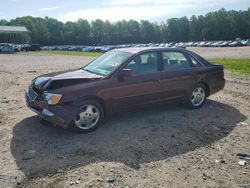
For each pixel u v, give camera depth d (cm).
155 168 436
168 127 607
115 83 582
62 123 529
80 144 515
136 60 622
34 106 574
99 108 574
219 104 793
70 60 2756
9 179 401
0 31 8219
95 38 12750
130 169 430
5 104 778
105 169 428
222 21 11819
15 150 490
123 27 13062
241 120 661
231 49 5069
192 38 12644
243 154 486
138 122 633
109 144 517
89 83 561
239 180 409
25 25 11725
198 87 731
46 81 564
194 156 479
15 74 1449
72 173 417
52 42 12125
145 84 622
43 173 417
